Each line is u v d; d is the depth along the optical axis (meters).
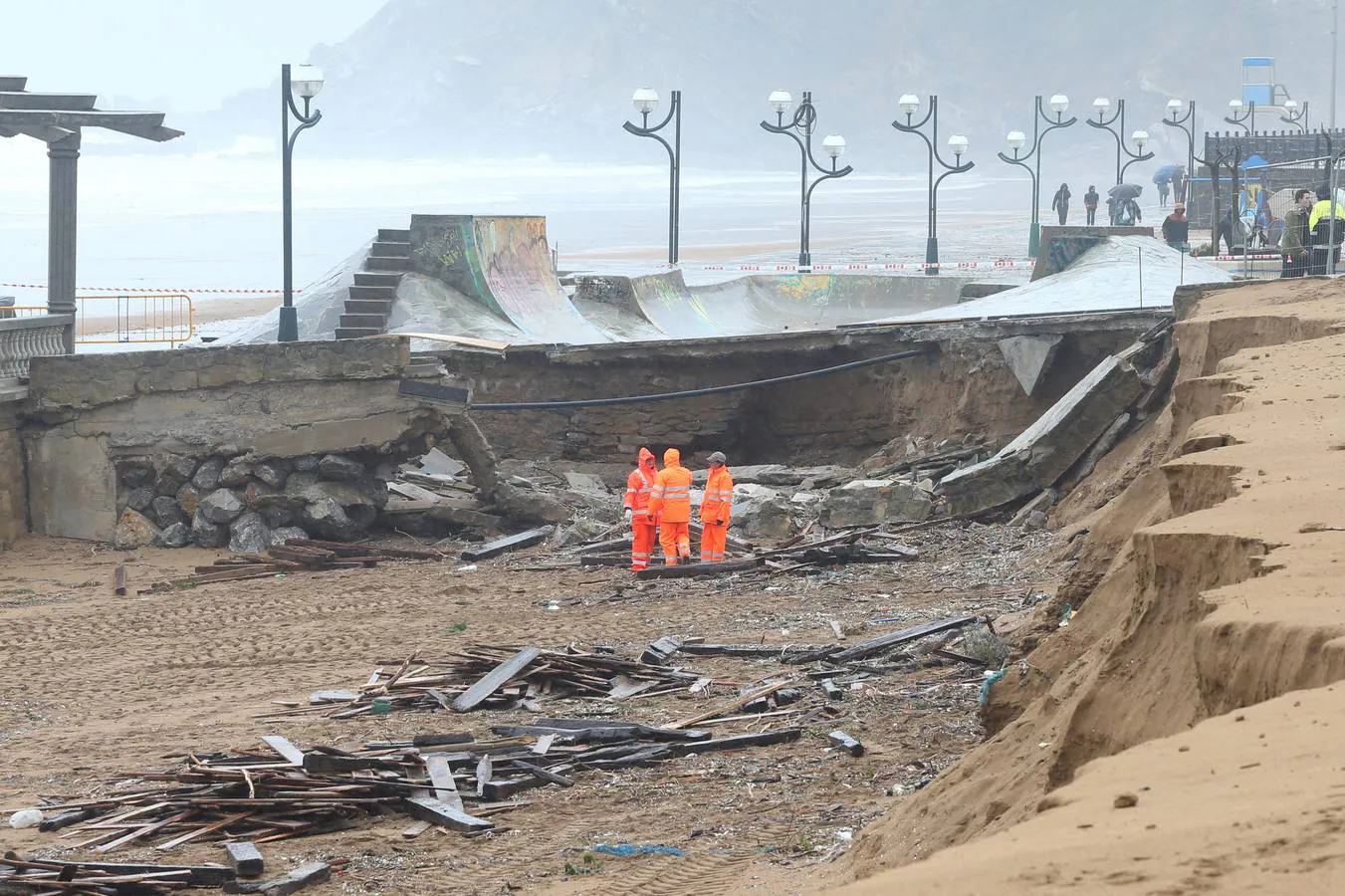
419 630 36.31
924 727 25.08
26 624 38.78
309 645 35.09
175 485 51.06
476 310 66.81
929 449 54.81
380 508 51.69
